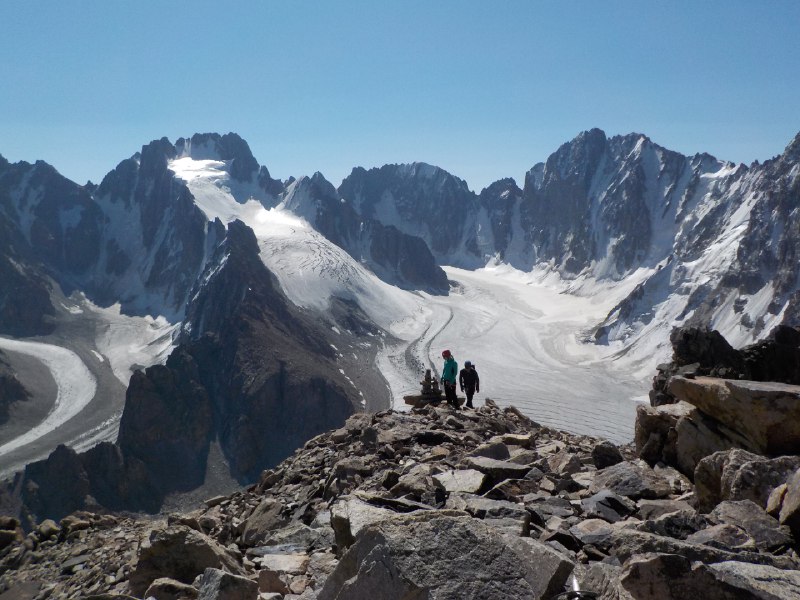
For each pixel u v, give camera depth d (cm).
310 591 984
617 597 673
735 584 646
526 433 2252
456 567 673
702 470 1126
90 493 12500
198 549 1155
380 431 2078
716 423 1330
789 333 1741
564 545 995
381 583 668
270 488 2017
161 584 1025
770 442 1188
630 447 1972
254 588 931
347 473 1716
